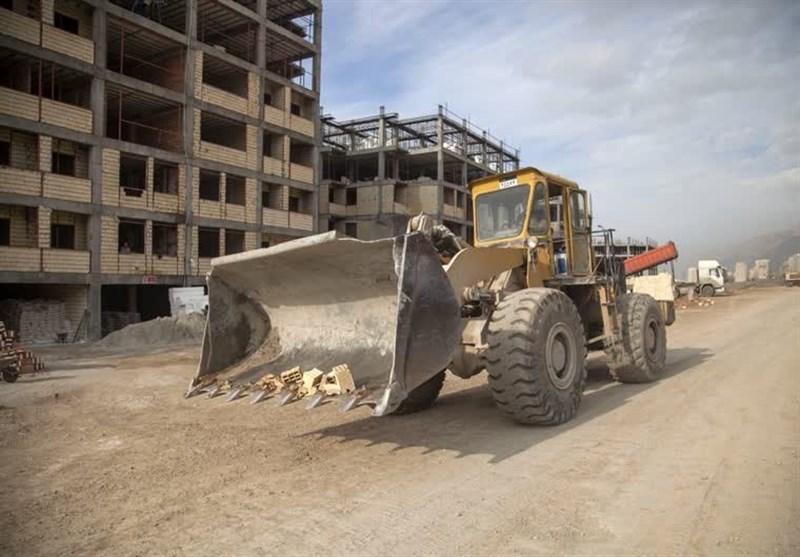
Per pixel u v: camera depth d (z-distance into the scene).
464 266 5.87
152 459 5.37
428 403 7.14
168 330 20.02
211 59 28.05
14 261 20.02
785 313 20.92
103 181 22.69
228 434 6.25
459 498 4.11
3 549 3.50
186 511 4.02
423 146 48.84
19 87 22.11
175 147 26.69
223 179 28.08
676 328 17.41
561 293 6.30
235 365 6.14
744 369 9.36
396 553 3.29
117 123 28.89
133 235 27.88
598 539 3.40
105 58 22.94
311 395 4.85
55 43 21.22
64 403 8.74
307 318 6.12
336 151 46.25
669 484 4.25
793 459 4.71
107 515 4.00
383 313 5.46
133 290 26.12
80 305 22.30
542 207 7.43
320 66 35.00
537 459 4.96
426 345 4.71
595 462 4.83
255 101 30.00
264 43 30.53
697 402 7.01
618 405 7.01
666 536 3.41
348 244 4.90
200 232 29.70
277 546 3.42
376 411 4.29
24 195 20.27
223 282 6.21
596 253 8.80
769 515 3.64
